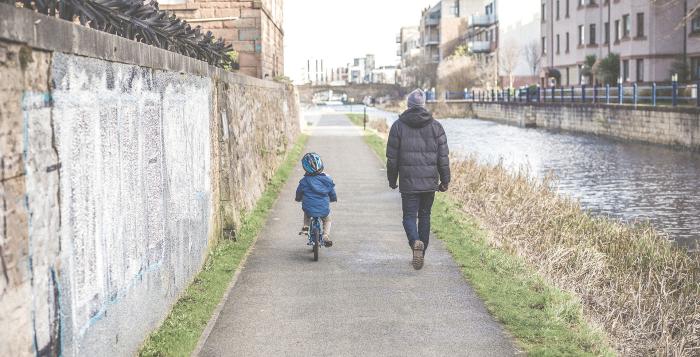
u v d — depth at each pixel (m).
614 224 14.05
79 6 4.62
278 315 6.60
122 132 4.91
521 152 32.31
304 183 8.90
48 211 3.57
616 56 51.38
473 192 16.11
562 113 47.81
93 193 4.27
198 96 7.84
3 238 3.07
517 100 59.94
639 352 7.57
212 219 8.77
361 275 8.12
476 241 10.03
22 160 3.27
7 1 3.32
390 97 120.50
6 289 3.09
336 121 50.75
